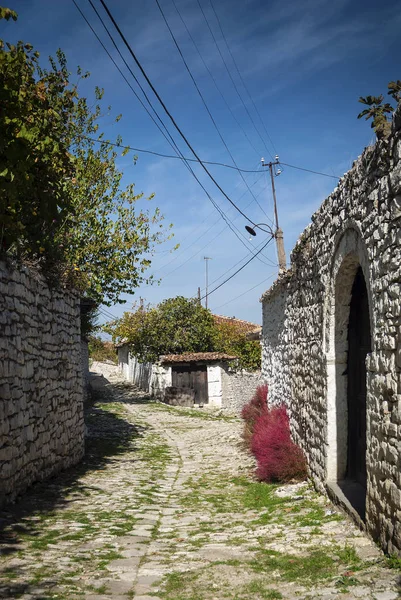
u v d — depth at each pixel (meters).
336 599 3.77
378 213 5.12
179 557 5.22
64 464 10.04
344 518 6.01
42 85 8.10
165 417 21.31
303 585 4.21
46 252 9.09
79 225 17.33
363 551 4.82
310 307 8.42
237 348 29.64
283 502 7.39
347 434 7.10
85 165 17.19
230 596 4.13
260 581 4.41
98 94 17.02
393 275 4.70
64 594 4.12
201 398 26.86
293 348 9.98
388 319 4.81
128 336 29.77
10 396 7.04
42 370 8.65
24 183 6.46
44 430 8.73
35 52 6.87
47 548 5.37
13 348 7.20
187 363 27.02
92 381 38.47
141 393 33.25
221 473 10.48
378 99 5.14
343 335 7.12
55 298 9.62
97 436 15.09
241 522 6.71
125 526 6.47
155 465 11.32
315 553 4.96
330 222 7.09
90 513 7.02
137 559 5.15
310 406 8.30
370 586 3.93
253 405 15.52
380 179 5.06
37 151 7.05
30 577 4.46
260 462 9.41
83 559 5.07
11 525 6.12
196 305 30.47
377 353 5.11
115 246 18.89
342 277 6.71
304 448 8.74
